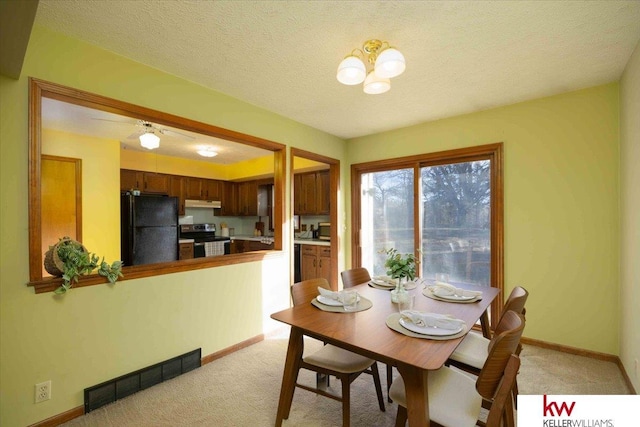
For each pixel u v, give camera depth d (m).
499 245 2.95
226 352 2.68
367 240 4.08
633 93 2.00
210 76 2.33
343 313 1.71
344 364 1.61
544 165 2.74
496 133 2.99
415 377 1.18
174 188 5.42
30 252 1.66
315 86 2.51
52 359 1.75
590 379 2.18
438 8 1.56
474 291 2.12
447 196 3.38
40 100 1.70
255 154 5.08
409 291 2.23
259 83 2.45
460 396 1.34
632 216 2.04
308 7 1.56
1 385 1.59
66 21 1.67
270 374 2.34
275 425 1.74
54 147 3.47
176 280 2.35
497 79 2.38
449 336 1.36
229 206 6.39
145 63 2.13
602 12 1.58
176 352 2.34
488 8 1.56
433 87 2.53
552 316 2.70
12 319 1.62
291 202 3.35
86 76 1.87
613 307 2.44
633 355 2.01
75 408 1.83
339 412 1.88
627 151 2.17
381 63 1.65
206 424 1.78
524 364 2.41
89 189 3.71
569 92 2.62
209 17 1.64
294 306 1.85
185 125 2.38
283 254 3.25
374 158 3.91
